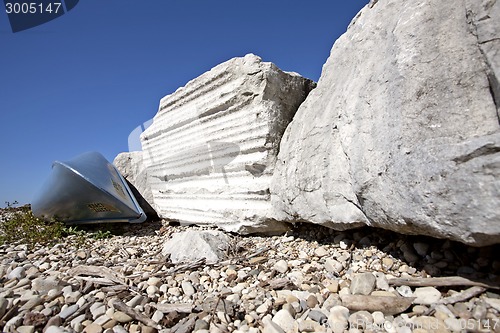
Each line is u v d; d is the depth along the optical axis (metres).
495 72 1.71
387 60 2.42
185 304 2.40
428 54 2.09
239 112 4.46
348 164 2.73
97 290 2.76
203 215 5.14
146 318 2.19
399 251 2.73
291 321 2.04
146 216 6.57
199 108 5.14
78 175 5.06
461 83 1.93
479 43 1.83
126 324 2.19
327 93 3.43
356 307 2.06
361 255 2.91
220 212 4.70
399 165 2.07
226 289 2.67
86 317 2.28
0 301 2.38
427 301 2.00
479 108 1.84
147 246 4.73
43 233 5.18
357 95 2.68
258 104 4.20
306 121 3.58
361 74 2.78
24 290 2.80
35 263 3.79
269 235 4.23
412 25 2.24
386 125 2.26
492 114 1.79
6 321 2.26
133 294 2.67
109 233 5.65
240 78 4.39
